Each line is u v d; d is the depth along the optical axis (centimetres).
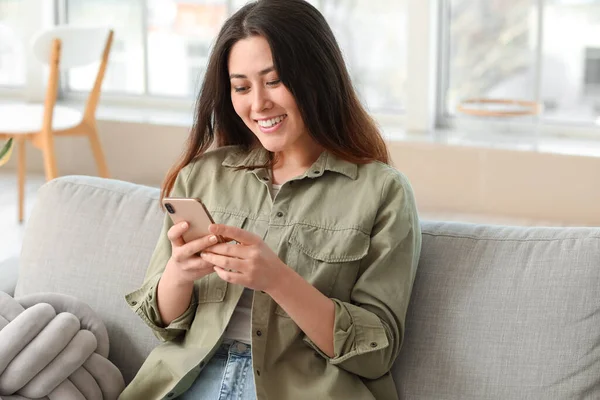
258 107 186
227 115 202
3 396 177
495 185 472
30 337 181
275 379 180
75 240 212
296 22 184
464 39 514
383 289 179
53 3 586
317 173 190
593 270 176
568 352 172
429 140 487
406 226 184
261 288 172
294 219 188
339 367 179
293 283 173
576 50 493
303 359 181
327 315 175
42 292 206
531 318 176
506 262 183
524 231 187
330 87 188
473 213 477
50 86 427
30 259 214
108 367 191
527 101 498
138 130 534
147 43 578
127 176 542
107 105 586
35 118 449
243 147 205
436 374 179
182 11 566
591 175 454
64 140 548
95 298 205
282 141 189
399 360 183
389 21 527
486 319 179
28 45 585
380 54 534
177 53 574
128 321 202
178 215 172
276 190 196
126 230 209
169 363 187
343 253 182
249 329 187
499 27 506
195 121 204
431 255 190
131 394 189
